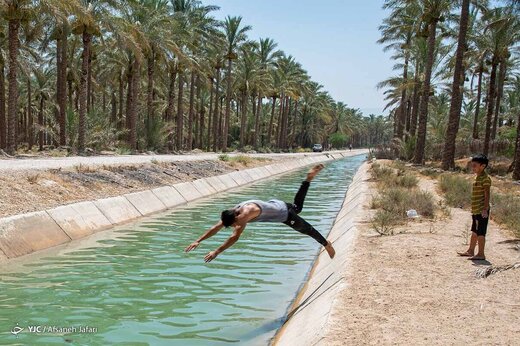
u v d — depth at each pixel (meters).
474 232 8.50
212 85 63.25
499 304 5.91
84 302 7.25
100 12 31.27
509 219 12.27
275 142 93.00
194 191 22.64
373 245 9.48
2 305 7.03
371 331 5.00
